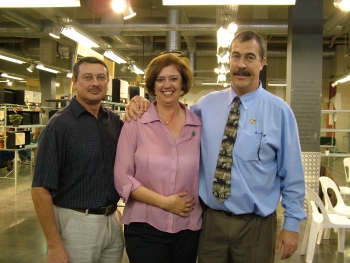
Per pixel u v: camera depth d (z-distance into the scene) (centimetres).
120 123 184
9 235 400
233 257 165
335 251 361
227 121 165
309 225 346
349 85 1334
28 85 1397
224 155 161
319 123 511
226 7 557
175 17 745
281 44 1323
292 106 514
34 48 1221
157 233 162
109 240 171
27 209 507
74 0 353
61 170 162
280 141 161
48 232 154
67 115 163
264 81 901
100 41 805
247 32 160
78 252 162
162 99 167
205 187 169
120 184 162
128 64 1109
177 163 162
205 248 169
